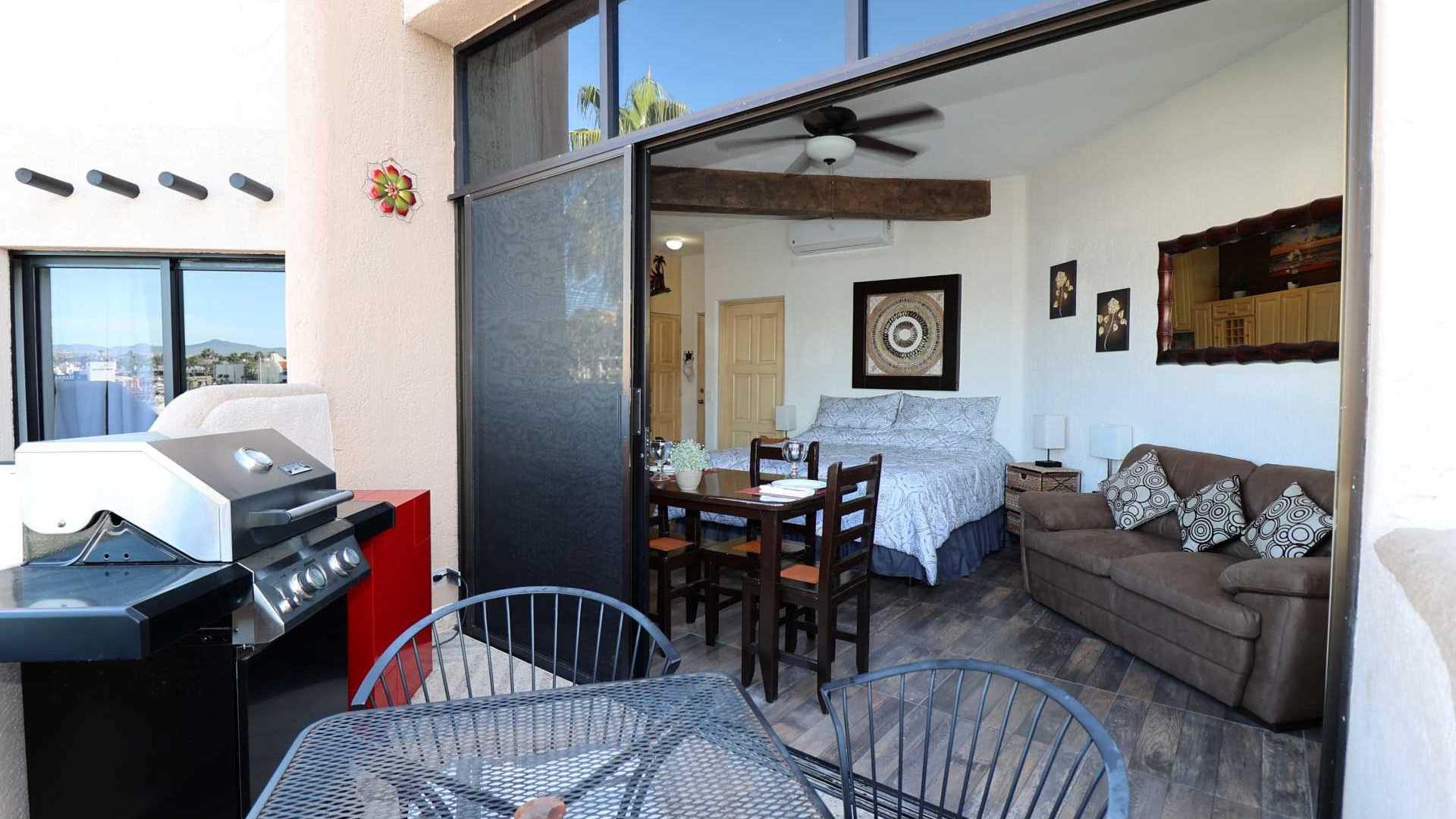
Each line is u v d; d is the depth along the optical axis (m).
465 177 3.45
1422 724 1.02
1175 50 3.45
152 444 1.53
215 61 3.65
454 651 3.16
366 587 2.29
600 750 1.17
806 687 2.76
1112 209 4.58
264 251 3.72
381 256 3.19
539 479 3.00
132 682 1.55
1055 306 5.21
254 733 1.58
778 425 6.65
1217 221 3.75
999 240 5.75
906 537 4.03
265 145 3.67
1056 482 4.84
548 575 2.97
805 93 2.13
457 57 3.46
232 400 2.46
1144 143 4.27
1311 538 2.71
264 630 1.53
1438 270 1.24
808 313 6.86
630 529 2.67
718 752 1.13
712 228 7.34
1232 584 2.56
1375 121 1.33
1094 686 2.80
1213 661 2.64
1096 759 2.23
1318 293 3.18
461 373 3.46
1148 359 4.29
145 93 3.62
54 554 1.51
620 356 2.66
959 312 5.96
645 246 2.66
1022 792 2.04
